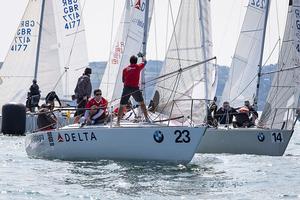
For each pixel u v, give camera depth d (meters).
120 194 51.97
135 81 66.06
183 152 64.19
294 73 89.75
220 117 90.75
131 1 122.00
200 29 80.06
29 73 127.88
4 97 127.25
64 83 132.25
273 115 88.88
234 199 51.22
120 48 123.06
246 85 106.69
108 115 69.12
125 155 65.62
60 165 65.50
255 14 106.81
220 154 82.00
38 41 128.25
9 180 57.38
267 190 55.28
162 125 65.44
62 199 49.88
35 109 117.56
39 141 70.75
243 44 107.38
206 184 57.06
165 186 55.50
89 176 59.31
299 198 52.19
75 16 132.88
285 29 92.25
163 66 80.19
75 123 71.88
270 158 78.75
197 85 76.00
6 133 111.81
